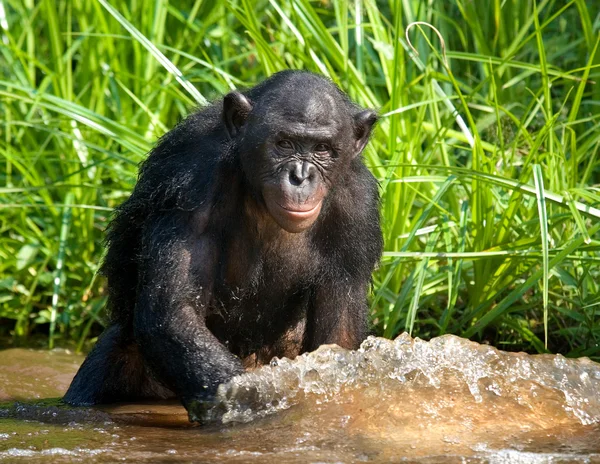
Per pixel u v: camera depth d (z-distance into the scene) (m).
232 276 11.12
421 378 9.74
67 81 16.83
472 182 13.23
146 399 11.78
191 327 10.23
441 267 13.28
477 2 17.75
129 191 14.72
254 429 9.23
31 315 15.28
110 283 11.72
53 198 16.27
